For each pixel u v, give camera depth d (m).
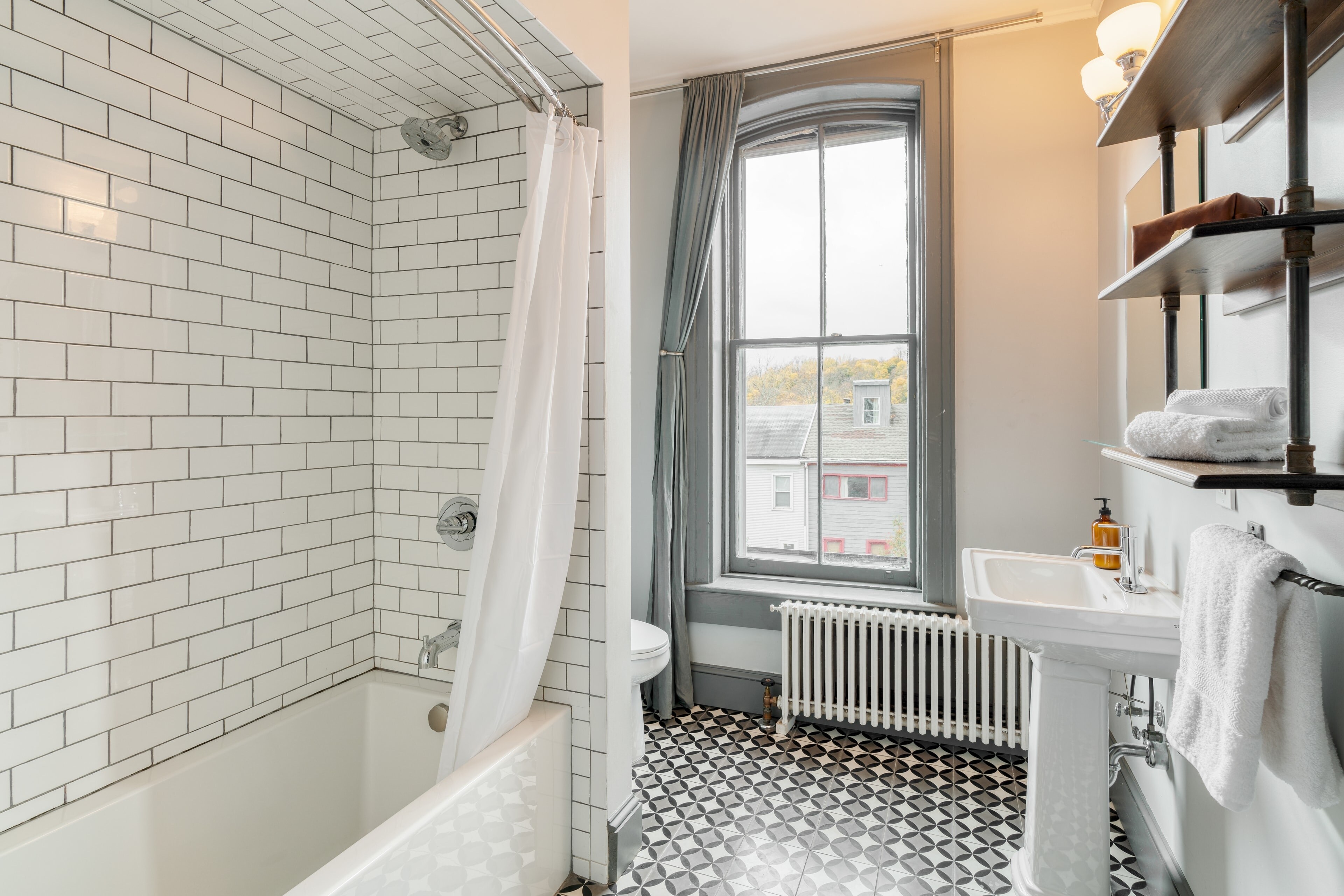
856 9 2.55
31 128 1.34
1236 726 0.95
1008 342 2.67
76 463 1.43
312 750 1.90
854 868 1.93
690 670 3.01
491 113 1.97
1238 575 1.00
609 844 1.86
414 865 1.31
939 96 2.69
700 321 3.05
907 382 2.96
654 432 3.16
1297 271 0.81
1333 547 1.01
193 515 1.66
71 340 1.41
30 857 1.31
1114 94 1.99
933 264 2.70
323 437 2.01
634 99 3.18
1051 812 1.72
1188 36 0.99
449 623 2.09
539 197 1.56
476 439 2.02
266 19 1.53
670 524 2.99
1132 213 2.04
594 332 1.84
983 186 2.69
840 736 2.77
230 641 1.76
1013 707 2.48
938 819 2.17
